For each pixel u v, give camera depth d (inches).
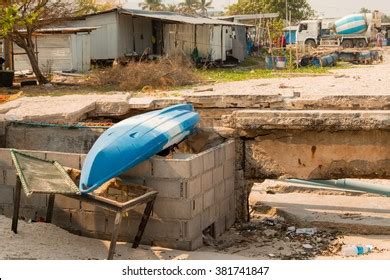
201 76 987.9
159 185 312.7
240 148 385.7
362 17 2138.3
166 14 1429.6
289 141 379.2
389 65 1425.9
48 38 1195.3
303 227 389.7
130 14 1272.1
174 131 331.6
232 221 382.3
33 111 481.1
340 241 358.0
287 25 2274.9
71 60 1196.5
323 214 405.1
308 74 1056.2
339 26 2164.1
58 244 302.5
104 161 303.4
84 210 327.9
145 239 318.0
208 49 1418.6
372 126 358.9
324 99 451.8
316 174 378.3
